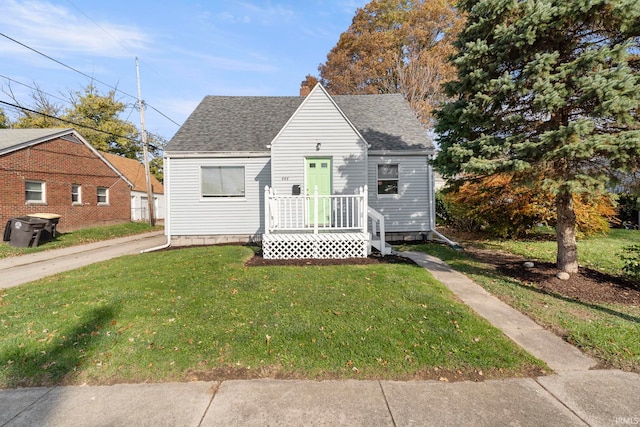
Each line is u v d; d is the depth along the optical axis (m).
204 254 8.19
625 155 4.18
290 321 3.94
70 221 15.70
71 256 9.91
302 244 7.70
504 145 5.28
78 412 2.52
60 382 2.93
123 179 20.19
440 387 2.76
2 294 5.56
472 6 5.91
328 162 10.05
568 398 2.59
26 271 7.84
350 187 9.97
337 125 9.92
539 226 12.23
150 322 4.01
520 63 5.38
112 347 3.46
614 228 13.40
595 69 4.74
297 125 9.88
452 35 21.88
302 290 5.08
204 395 2.69
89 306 4.55
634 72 4.86
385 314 4.13
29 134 14.40
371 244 8.30
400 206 10.98
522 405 2.51
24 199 13.31
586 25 4.77
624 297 4.91
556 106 4.74
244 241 11.00
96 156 17.61
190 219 10.93
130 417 2.44
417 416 2.39
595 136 4.32
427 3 22.06
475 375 2.93
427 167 10.98
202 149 10.82
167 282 5.65
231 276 5.91
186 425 2.34
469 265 7.09
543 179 5.12
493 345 3.39
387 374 2.94
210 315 4.16
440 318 4.02
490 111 5.69
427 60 21.41
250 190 10.95
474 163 5.28
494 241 10.54
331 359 3.16
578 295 5.04
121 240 14.07
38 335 3.72
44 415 2.49
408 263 7.14
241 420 2.37
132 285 5.53
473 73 5.47
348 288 5.16
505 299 4.86
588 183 4.63
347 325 3.83
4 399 2.70
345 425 2.30
